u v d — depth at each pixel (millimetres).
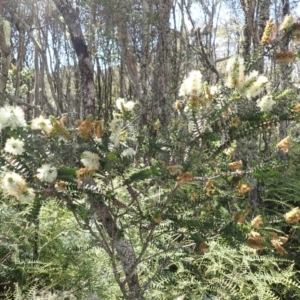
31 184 1283
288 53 1407
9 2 3930
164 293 2086
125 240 1681
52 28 6035
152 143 1508
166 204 1425
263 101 1339
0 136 1325
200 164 1526
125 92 6320
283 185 3373
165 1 3881
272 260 2445
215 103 1372
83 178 1267
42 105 5469
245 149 2432
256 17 3145
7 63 2547
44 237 2430
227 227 1406
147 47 3799
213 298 2131
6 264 2285
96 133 1335
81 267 2213
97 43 4254
